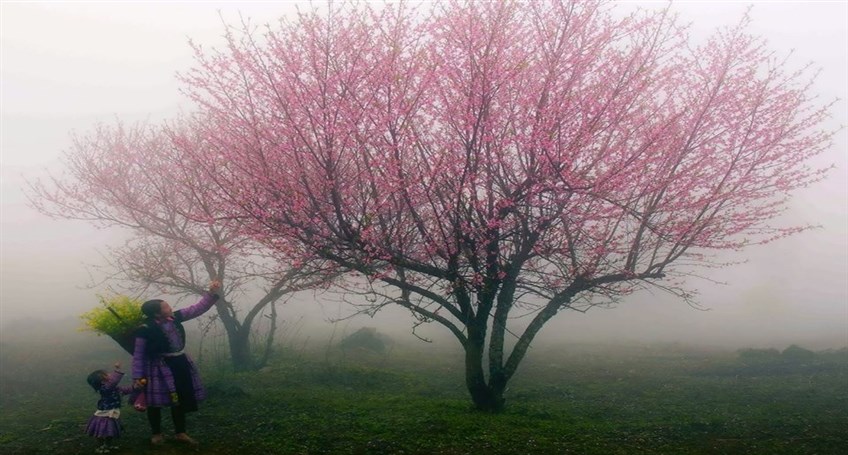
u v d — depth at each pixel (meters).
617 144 9.94
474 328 11.27
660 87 10.84
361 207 10.61
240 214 10.47
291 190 9.87
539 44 10.18
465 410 11.41
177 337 7.98
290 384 15.24
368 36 9.73
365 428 9.55
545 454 8.12
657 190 10.30
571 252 10.70
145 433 8.90
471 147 9.35
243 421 10.09
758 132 10.26
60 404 13.39
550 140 9.09
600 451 8.38
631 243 10.91
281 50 9.76
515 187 10.49
